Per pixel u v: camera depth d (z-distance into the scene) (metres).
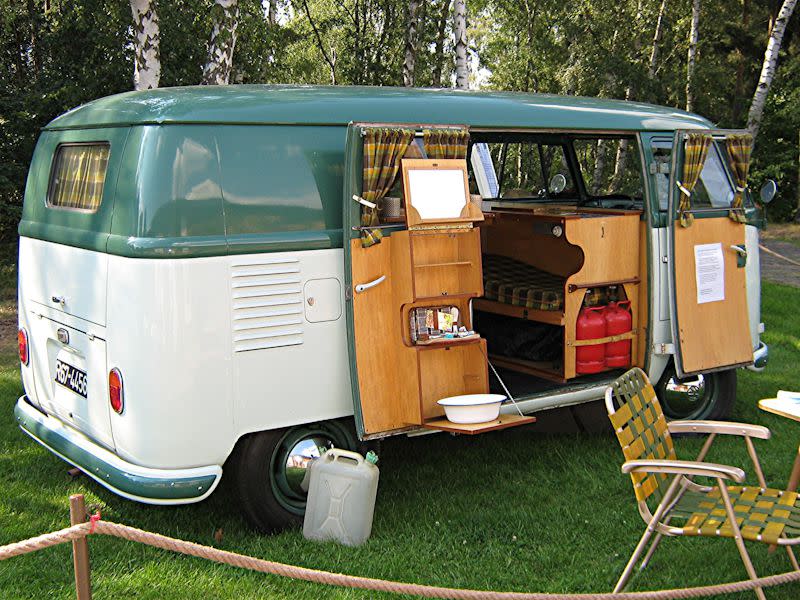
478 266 4.43
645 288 5.50
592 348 5.38
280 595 3.63
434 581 3.81
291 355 4.11
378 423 4.27
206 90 4.28
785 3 18.12
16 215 13.44
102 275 3.97
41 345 4.72
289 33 21.22
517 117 4.86
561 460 5.44
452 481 5.07
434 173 4.26
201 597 3.61
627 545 4.20
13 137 13.79
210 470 3.92
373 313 4.23
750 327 6.07
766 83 18.44
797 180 26.50
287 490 4.28
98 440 4.15
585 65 21.72
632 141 5.65
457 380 4.48
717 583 3.77
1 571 3.80
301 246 4.10
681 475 3.62
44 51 15.27
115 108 4.18
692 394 5.90
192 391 3.83
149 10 9.15
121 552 4.02
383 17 25.98
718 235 5.65
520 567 3.96
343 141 4.30
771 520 3.48
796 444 5.77
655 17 24.66
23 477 5.03
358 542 4.13
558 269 5.92
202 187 3.88
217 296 3.87
